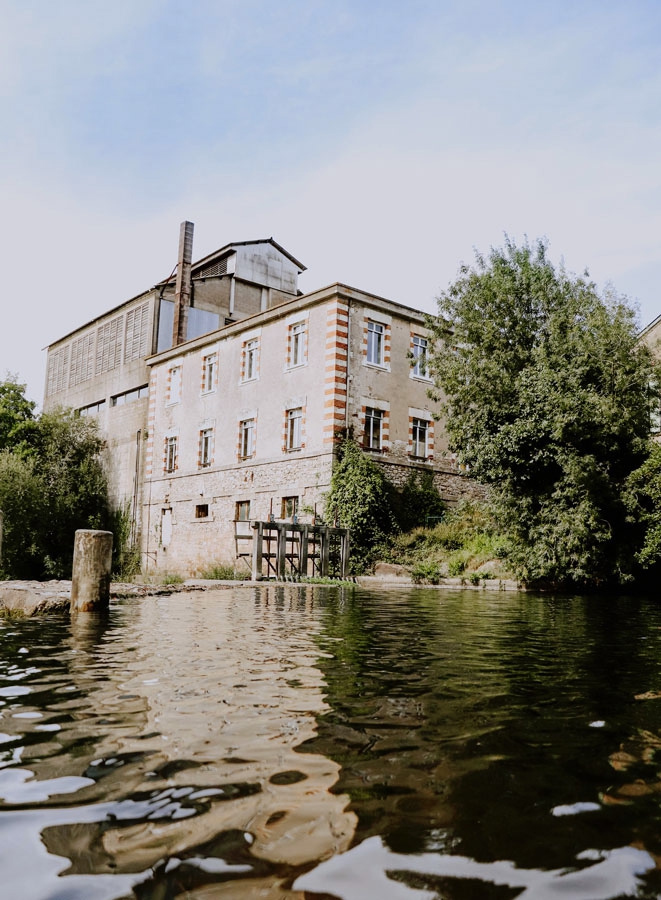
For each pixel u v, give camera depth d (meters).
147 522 29.41
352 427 22.17
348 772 2.46
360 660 4.96
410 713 3.36
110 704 3.44
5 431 31.33
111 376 33.09
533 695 3.83
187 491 27.53
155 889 1.62
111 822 2.00
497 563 18.06
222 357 26.84
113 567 27.86
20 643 5.67
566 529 15.19
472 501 22.06
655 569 16.20
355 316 22.61
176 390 29.09
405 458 23.61
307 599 11.67
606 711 3.46
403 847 1.85
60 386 37.44
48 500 28.92
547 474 16.20
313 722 3.15
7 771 2.44
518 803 2.18
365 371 22.73
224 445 26.12
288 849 1.83
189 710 3.33
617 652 5.66
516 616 9.08
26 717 3.18
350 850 1.83
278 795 2.21
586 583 16.25
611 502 15.34
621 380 15.38
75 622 7.27
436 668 4.70
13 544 26.75
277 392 24.00
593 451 15.69
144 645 5.55
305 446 22.64
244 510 24.84
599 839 1.92
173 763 2.53
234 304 31.69
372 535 21.28
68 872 1.71
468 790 2.29
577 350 16.19
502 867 1.75
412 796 2.23
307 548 19.73
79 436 32.25
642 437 16.17
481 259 21.09
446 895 1.60
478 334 20.14
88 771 2.44
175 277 31.95
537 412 15.55
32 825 1.98
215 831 1.94
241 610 9.01
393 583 18.41
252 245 32.38
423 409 24.45
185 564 27.06
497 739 2.92
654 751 2.76
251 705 3.45
